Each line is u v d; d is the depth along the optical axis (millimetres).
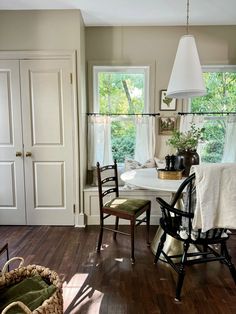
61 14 2820
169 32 3287
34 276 1425
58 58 2879
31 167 3012
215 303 1725
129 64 3330
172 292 1838
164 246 2320
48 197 3057
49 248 2494
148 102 3389
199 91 2082
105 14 2932
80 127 2971
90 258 2303
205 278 2002
